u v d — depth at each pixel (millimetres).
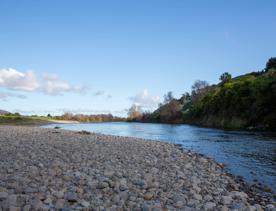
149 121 171625
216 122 90312
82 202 10672
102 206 10555
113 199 11367
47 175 14195
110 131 69312
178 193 12781
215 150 30922
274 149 31719
